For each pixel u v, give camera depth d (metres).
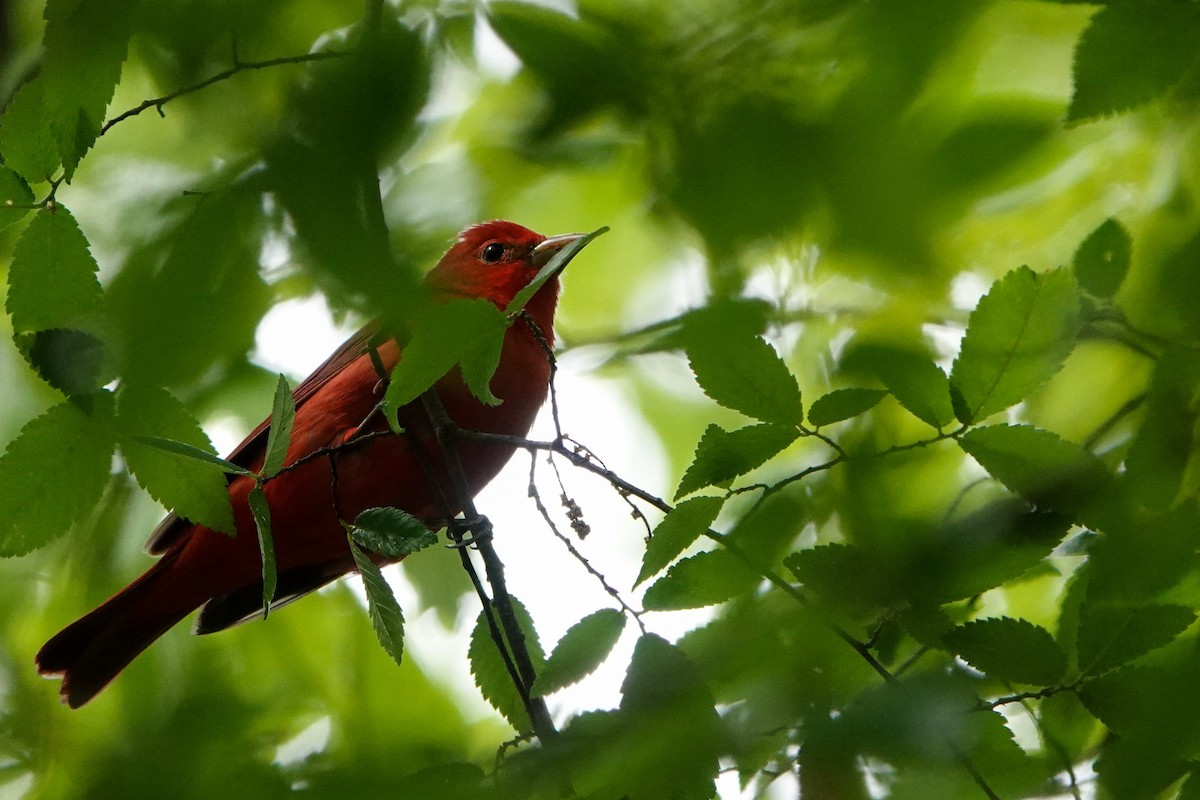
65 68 5.25
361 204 4.66
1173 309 6.11
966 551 5.41
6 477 5.69
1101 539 5.54
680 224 5.45
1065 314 5.51
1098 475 5.59
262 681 11.84
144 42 5.52
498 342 5.46
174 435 5.84
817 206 4.71
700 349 5.87
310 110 4.79
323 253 4.60
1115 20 4.78
